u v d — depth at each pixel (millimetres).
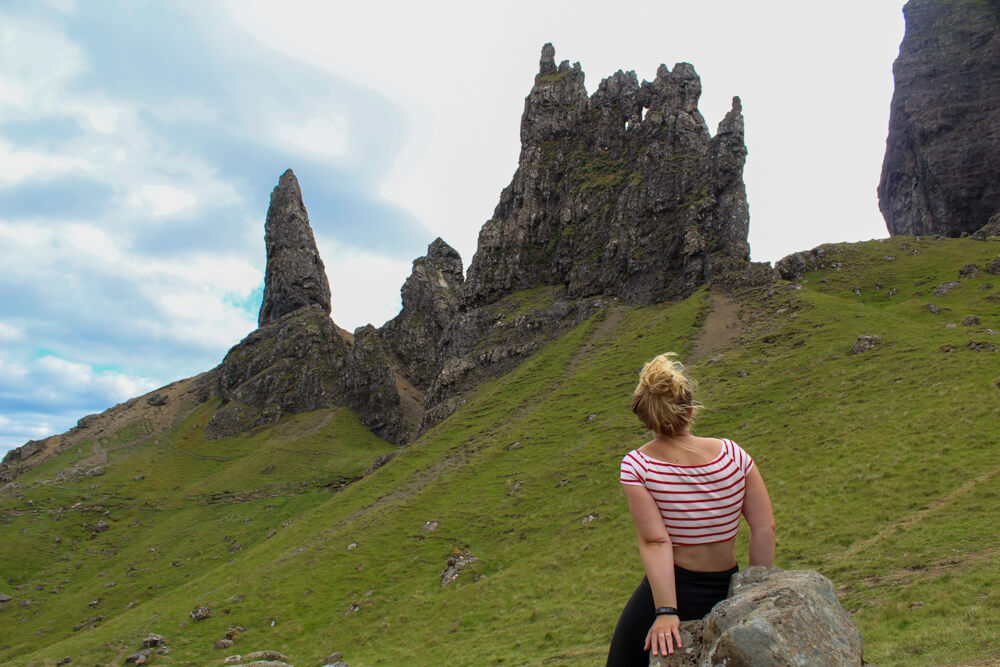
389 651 42469
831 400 64188
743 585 4984
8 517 149750
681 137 153000
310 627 54281
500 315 152875
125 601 106750
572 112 177375
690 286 129000
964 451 42000
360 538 73812
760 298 113250
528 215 167375
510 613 42406
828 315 93812
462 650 37281
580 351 121875
